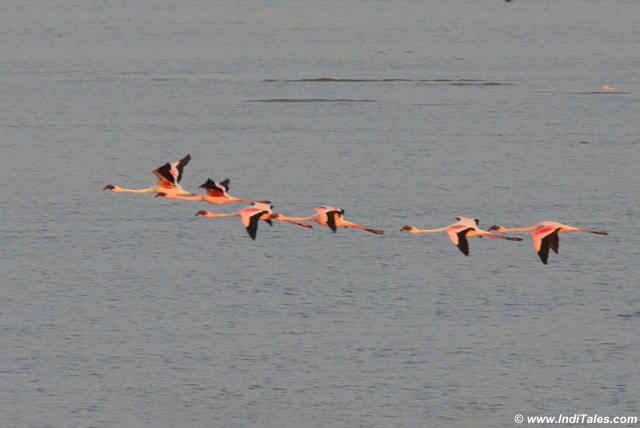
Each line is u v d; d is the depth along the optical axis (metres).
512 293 52.28
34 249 57.81
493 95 104.06
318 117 93.31
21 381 43.12
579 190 69.44
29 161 76.38
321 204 66.75
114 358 45.03
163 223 62.56
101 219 63.12
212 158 78.00
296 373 43.75
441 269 55.38
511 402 41.62
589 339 46.91
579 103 99.19
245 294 51.84
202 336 47.09
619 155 78.62
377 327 48.09
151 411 41.03
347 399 41.75
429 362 44.69
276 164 76.12
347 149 80.44
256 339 46.78
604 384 43.00
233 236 60.38
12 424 40.12
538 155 78.62
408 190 69.44
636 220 63.25
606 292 52.44
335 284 53.12
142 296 51.53
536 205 66.25
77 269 54.94
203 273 54.56
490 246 58.88
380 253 57.62
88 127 88.38
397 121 91.31
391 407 41.22
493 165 75.62
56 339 46.72
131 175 73.19
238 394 42.19
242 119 92.50
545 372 43.88
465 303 50.97
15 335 47.03
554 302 51.16
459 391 42.34
